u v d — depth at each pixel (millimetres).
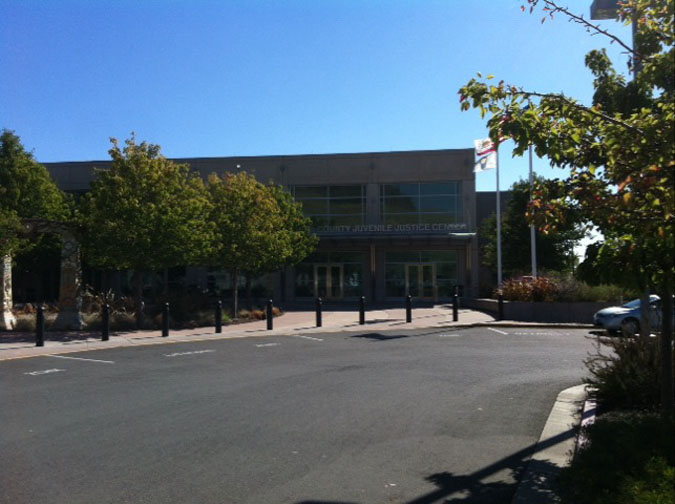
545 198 5395
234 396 9055
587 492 4082
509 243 34969
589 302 21594
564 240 34219
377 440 6633
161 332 19219
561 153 5406
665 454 4238
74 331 19469
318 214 36000
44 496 5000
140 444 6512
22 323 20047
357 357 13305
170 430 7090
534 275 25453
